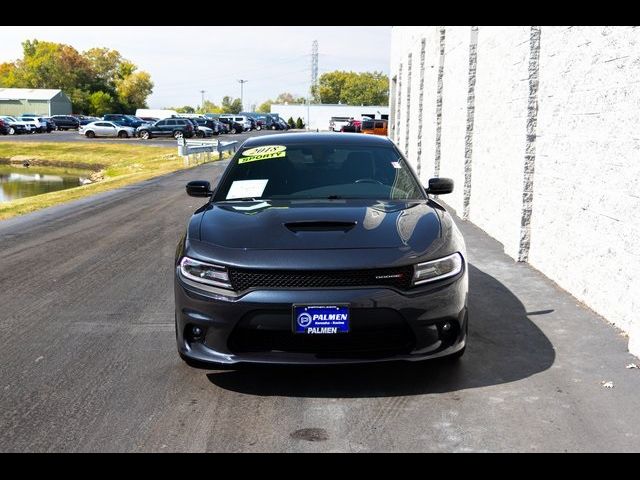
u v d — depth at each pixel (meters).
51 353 4.58
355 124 52.31
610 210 5.02
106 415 3.52
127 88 129.00
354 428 3.32
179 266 3.87
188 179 19.88
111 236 9.83
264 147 5.29
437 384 3.88
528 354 4.37
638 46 4.58
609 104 5.04
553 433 3.24
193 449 3.12
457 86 11.14
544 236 6.60
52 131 61.56
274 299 3.52
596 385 3.83
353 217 4.08
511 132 7.67
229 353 3.64
